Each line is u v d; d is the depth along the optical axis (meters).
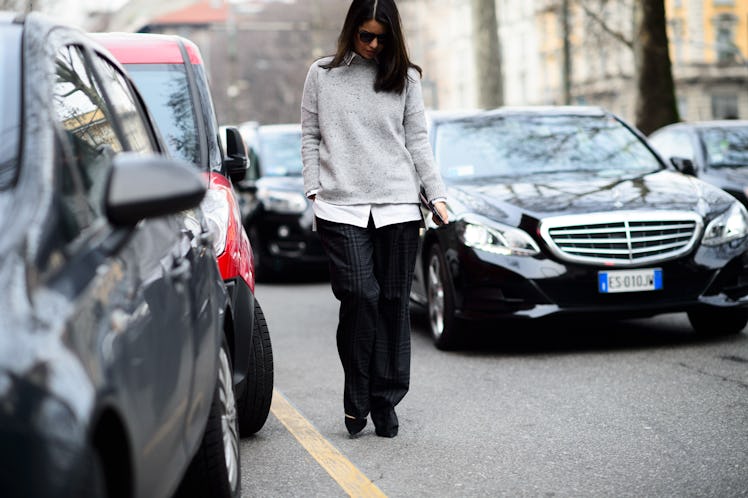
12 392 3.39
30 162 4.40
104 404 3.81
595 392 10.87
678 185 13.77
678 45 95.06
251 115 142.88
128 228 5.07
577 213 12.82
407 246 9.16
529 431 9.38
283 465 8.55
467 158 14.99
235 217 9.16
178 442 5.21
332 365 13.10
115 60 6.96
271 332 16.05
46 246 4.04
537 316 12.71
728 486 7.59
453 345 13.62
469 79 118.50
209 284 6.58
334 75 9.02
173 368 5.11
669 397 10.51
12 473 3.31
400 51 8.95
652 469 8.09
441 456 8.67
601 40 62.34
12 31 5.15
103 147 5.48
